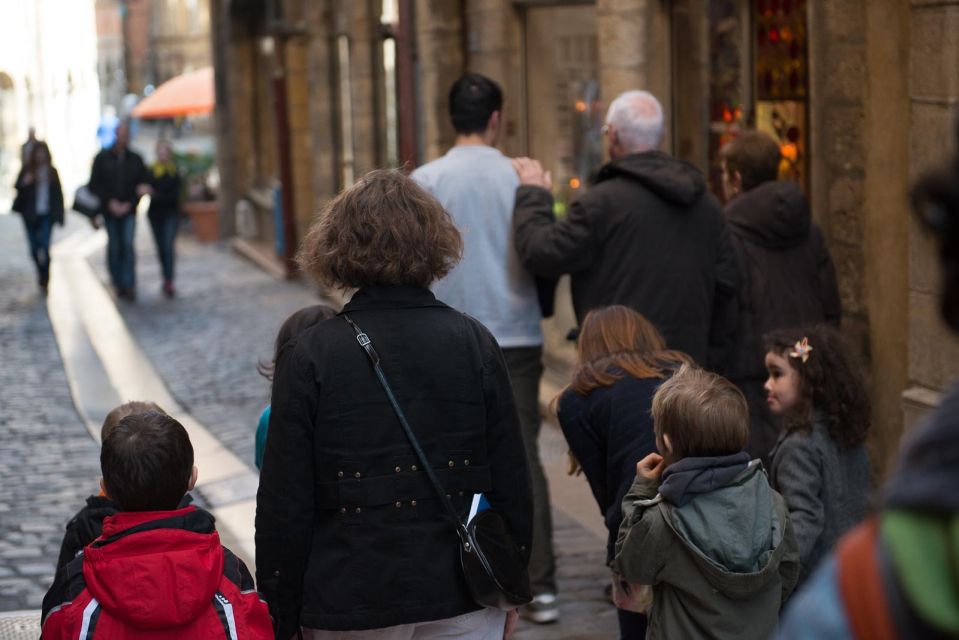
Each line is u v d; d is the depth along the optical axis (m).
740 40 8.65
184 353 13.91
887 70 6.79
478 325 3.46
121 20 68.69
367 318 3.36
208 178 28.94
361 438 3.29
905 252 6.77
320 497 3.31
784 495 4.42
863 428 4.44
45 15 54.00
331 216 3.43
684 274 5.63
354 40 16.53
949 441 1.22
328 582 3.29
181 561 3.20
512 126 11.67
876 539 1.27
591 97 10.65
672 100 9.52
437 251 3.42
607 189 5.66
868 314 7.11
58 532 7.63
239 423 10.65
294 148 20.11
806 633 1.29
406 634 3.32
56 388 12.18
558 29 11.12
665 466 3.91
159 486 3.35
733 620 3.71
